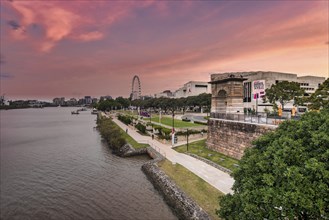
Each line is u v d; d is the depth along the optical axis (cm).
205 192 2488
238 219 1366
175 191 2645
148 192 2978
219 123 4047
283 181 1220
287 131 1494
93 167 4219
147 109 19588
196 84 17662
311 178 1136
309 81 9956
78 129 10481
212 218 1978
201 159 3772
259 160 1423
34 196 2989
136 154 5009
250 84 8506
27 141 7300
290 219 1112
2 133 9350
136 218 2341
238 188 1557
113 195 2923
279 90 5953
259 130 3088
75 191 3105
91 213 2497
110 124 8550
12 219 2447
